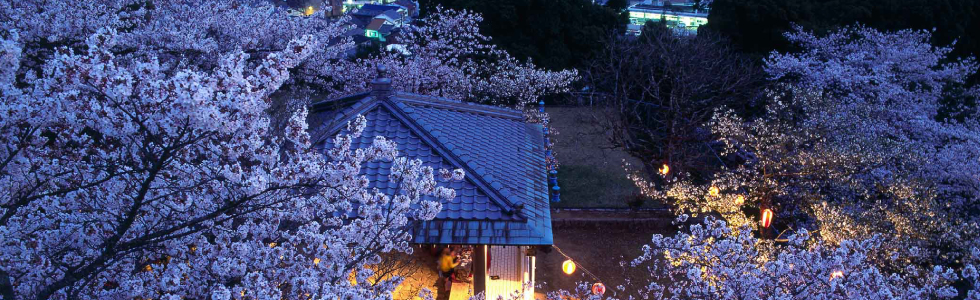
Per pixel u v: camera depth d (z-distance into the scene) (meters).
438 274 11.08
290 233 5.97
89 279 4.53
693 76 17.80
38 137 4.57
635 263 8.95
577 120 23.55
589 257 13.27
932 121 16.42
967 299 6.36
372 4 68.75
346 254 5.52
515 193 8.88
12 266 4.31
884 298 6.41
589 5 29.19
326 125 9.68
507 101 22.03
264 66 4.09
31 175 4.84
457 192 8.57
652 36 23.41
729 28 24.66
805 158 13.18
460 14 19.14
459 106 11.84
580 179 17.62
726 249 7.55
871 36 20.25
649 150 17.89
